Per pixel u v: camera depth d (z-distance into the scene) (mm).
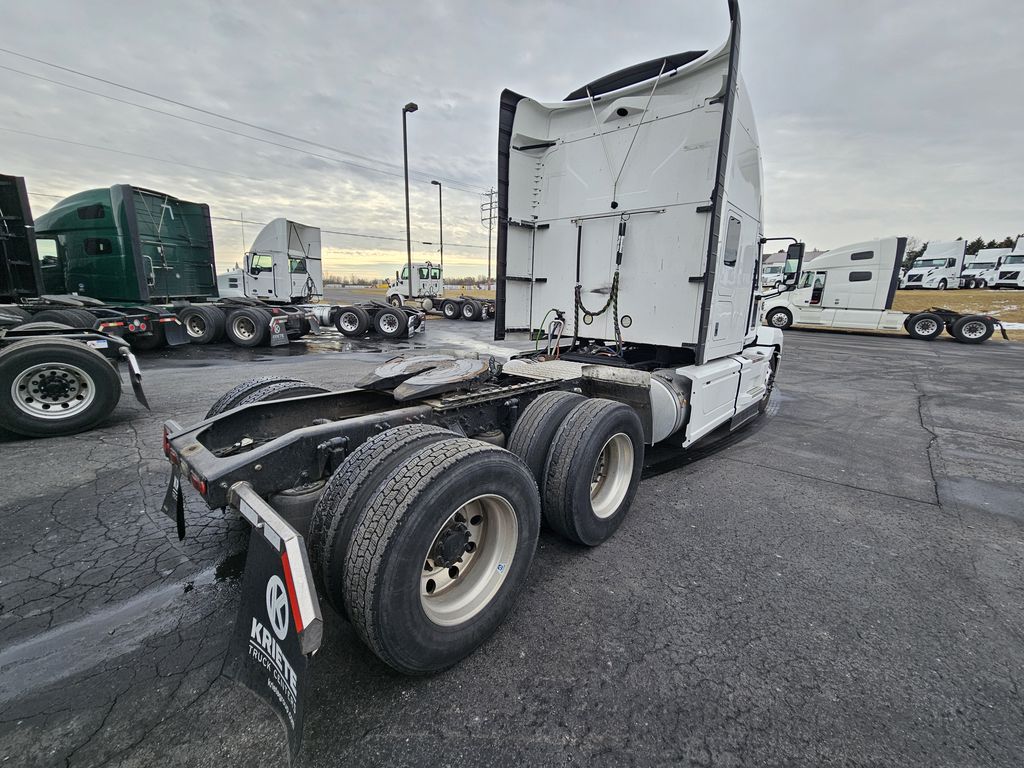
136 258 10188
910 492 3973
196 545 2893
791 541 3135
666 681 1946
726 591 2576
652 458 4797
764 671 2010
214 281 12961
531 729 1715
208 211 12523
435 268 29172
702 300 3975
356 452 2064
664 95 4184
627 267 4422
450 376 3041
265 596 1580
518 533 2209
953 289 37500
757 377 5754
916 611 2432
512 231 4855
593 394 3912
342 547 1831
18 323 6207
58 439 4652
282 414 3018
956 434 5738
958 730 1740
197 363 9430
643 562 2855
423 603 1854
